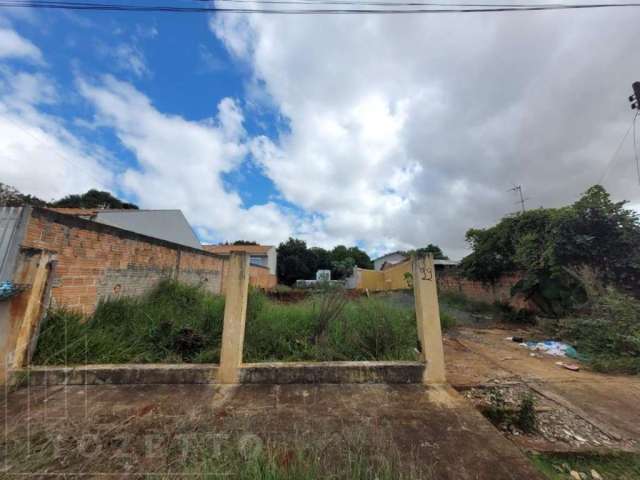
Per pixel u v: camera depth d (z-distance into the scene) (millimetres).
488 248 9266
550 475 1908
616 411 2631
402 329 4090
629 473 1905
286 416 2340
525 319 7598
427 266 3396
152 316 4402
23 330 2979
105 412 2373
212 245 26625
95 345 3379
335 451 1866
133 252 5203
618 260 5789
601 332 4332
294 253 30828
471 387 3164
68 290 3820
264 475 1596
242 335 3230
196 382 3023
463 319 7938
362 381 3066
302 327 4375
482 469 1697
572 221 6137
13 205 3322
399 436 2045
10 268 3086
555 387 3162
